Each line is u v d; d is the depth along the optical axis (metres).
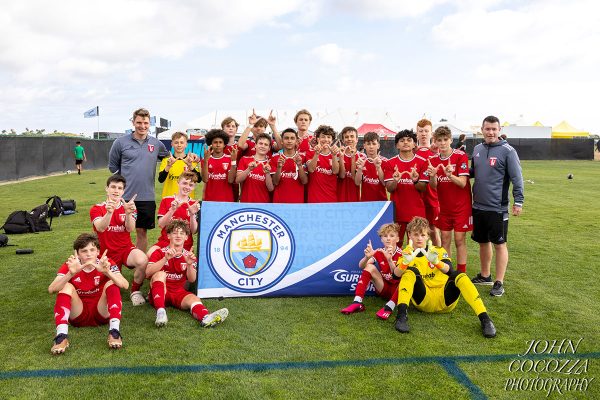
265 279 5.20
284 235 5.31
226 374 3.36
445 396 3.09
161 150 6.45
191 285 5.32
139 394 3.09
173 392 3.11
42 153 22.73
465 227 5.57
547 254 7.11
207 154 6.15
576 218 10.27
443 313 4.68
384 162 5.72
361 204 5.51
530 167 28.16
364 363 3.55
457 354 3.72
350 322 4.42
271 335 4.08
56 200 10.40
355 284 5.27
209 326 4.25
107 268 4.00
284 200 6.00
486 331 4.07
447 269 4.52
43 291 5.25
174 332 4.13
